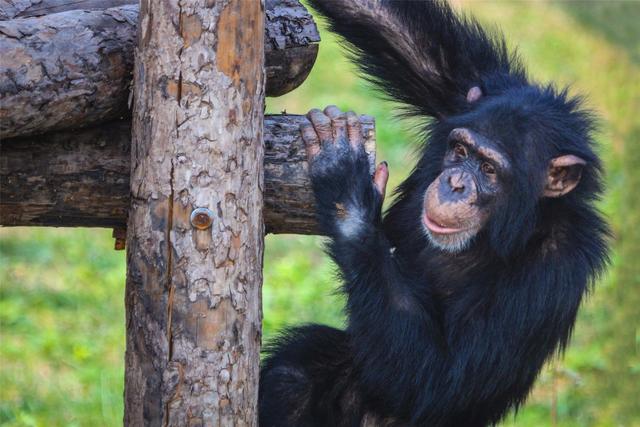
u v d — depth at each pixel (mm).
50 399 17406
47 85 8914
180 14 8570
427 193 11219
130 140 9836
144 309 8898
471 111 11586
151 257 8805
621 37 39750
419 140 12750
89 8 10164
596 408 18438
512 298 11125
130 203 9055
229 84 8719
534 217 11195
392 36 12305
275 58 10828
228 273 8891
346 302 11273
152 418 8953
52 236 24250
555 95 11930
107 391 17750
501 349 11125
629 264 22922
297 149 10602
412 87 12641
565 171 11062
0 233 24109
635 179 26906
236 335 9016
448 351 11125
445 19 12492
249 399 9250
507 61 12664
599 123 12070
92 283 22062
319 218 10695
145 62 8750
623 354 20234
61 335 19688
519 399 11844
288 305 20953
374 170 11094
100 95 9312
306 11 11039
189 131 8688
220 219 8797
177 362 8852
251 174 8969
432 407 11234
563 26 40844
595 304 22031
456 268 11602
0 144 9320
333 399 12094
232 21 8648
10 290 21359
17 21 9078
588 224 11492
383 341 10992
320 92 32281
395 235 12180
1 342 19281
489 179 11055
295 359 12164
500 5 43250
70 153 9609
